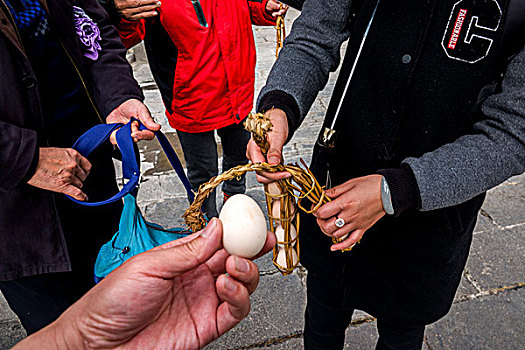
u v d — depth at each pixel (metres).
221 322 0.80
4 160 1.00
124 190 1.20
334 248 0.94
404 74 0.94
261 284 2.11
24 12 1.11
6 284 1.25
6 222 1.13
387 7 0.96
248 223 0.90
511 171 0.84
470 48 0.86
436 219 1.04
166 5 1.64
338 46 1.18
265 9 2.00
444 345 1.81
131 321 0.71
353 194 0.87
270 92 1.11
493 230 2.38
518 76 0.80
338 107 1.14
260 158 0.99
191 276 0.83
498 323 1.90
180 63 1.79
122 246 1.25
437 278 1.13
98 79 1.42
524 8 0.79
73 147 1.22
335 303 1.36
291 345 1.83
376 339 1.85
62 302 1.36
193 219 0.94
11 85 1.05
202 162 2.13
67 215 1.31
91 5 1.42
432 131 0.98
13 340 1.87
